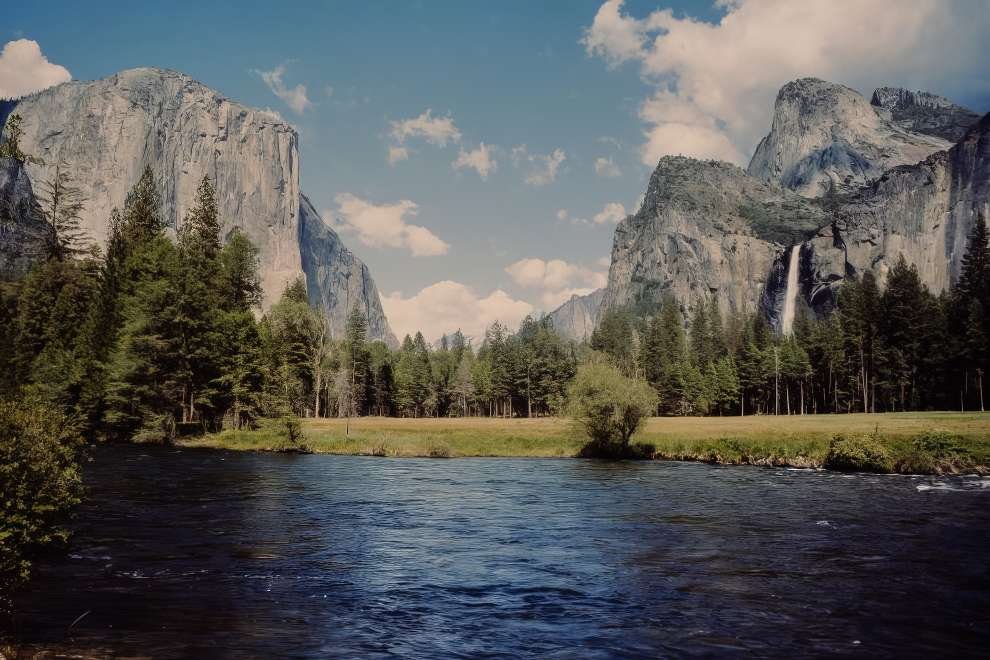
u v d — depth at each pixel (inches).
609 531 858.8
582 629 468.1
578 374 2273.6
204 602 515.8
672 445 2139.5
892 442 1765.5
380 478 1505.9
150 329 2583.7
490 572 636.1
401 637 445.1
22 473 594.6
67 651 397.7
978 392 4217.5
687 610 514.9
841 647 431.2
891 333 4849.9
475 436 2519.7
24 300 2832.2
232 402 2869.1
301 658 398.3
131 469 1550.2
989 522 917.2
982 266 4579.2
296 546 743.7
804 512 1015.6
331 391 4367.6
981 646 434.3
